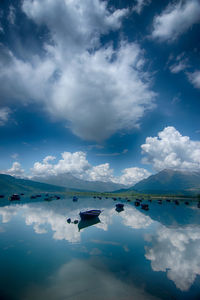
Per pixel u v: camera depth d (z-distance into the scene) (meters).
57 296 11.97
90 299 11.70
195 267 16.38
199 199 135.38
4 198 112.00
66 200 105.19
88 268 16.06
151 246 22.02
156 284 13.55
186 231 30.00
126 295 12.16
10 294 12.09
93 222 37.19
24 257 18.16
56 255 18.77
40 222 34.81
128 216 47.22
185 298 11.84
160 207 73.00
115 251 20.16
